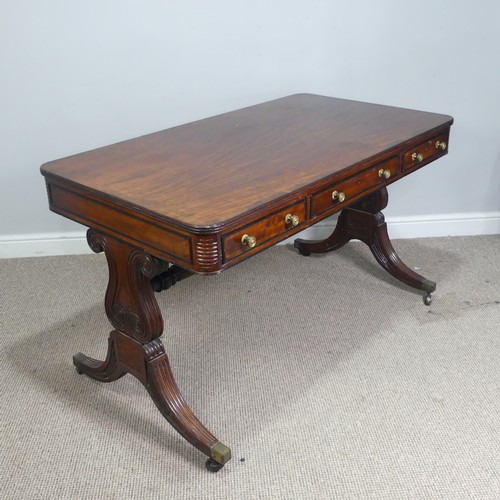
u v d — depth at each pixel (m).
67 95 2.77
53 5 2.61
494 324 2.45
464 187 3.09
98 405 2.06
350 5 2.71
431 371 2.19
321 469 1.80
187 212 1.53
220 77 2.81
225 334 2.42
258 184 1.70
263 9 2.70
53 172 1.81
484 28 2.78
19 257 3.03
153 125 2.87
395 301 2.61
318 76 2.84
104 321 2.53
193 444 1.83
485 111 2.93
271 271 2.86
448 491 1.73
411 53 2.81
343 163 1.85
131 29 2.69
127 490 1.75
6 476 1.80
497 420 1.97
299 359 2.27
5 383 2.17
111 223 1.70
